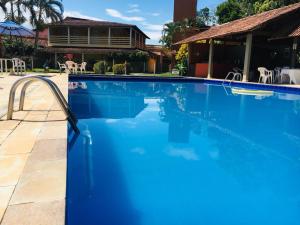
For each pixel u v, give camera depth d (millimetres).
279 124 6805
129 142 4988
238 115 7883
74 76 17516
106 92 12281
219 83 16750
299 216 2746
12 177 2350
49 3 31281
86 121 6605
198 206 2877
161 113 7926
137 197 3010
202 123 6746
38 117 4852
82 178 3410
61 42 35656
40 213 1803
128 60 31047
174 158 4246
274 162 4176
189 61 22203
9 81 11242
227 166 3980
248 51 15242
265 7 30484
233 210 2820
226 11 35906
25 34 21547
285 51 19859
